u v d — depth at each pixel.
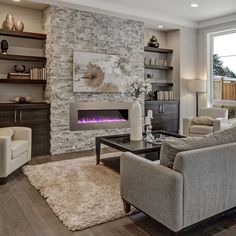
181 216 1.95
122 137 4.27
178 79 6.77
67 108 5.11
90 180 3.41
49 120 4.96
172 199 1.94
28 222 2.38
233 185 2.30
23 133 4.09
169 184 1.95
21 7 5.05
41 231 2.22
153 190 2.11
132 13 5.51
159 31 6.99
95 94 5.43
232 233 2.21
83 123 5.33
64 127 5.10
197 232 2.22
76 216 2.44
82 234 2.18
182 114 6.80
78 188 3.14
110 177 3.52
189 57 6.84
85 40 5.21
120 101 5.75
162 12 5.81
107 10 5.18
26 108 4.68
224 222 2.40
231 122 5.47
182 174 1.94
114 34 5.57
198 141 2.19
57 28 4.89
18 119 4.62
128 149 3.39
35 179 3.46
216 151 2.13
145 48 6.39
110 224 2.35
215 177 2.14
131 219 2.45
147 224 2.36
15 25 4.82
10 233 2.19
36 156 4.81
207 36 6.70
